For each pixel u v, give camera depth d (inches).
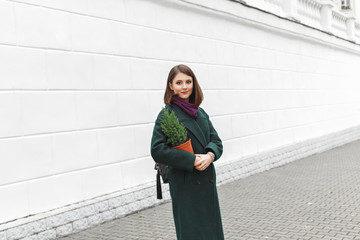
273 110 366.9
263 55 354.3
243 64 325.1
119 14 219.0
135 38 228.1
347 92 561.0
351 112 573.6
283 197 246.4
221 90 297.9
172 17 255.1
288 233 174.9
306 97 434.0
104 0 210.7
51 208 181.6
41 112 179.5
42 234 173.8
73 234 185.8
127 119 221.3
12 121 168.4
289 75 399.2
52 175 182.9
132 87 225.1
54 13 186.5
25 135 172.9
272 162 356.8
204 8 278.1
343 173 323.0
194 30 273.4
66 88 190.5
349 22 570.3
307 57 439.8
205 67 283.0
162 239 173.6
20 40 172.4
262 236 172.4
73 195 191.6
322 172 331.3
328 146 481.4
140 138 228.8
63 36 190.1
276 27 368.2
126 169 219.6
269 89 361.7
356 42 581.3
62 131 188.1
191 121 108.7
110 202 206.7
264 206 225.8
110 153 211.0
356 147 491.8
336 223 186.7
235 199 246.1
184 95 109.0
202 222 105.0
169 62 251.4
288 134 392.5
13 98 169.2
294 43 411.5
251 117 332.8
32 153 175.2
